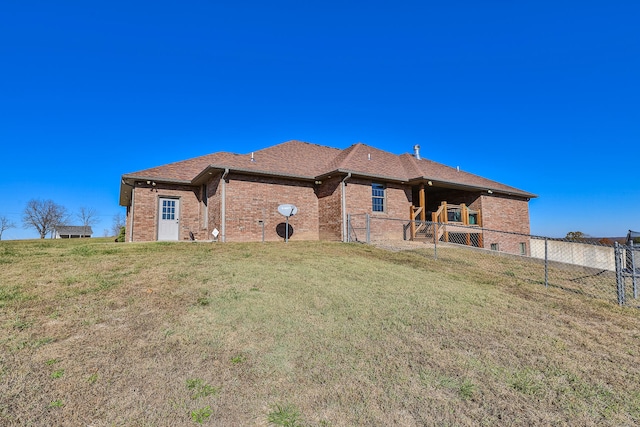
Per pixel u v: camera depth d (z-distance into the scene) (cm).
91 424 221
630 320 509
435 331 412
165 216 1439
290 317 427
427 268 832
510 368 330
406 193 1572
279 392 271
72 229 6556
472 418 251
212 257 785
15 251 837
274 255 855
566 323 477
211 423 230
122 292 486
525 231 1953
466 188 1673
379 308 482
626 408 272
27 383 258
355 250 1034
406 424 240
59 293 470
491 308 522
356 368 314
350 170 1359
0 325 355
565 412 264
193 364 304
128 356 309
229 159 1395
